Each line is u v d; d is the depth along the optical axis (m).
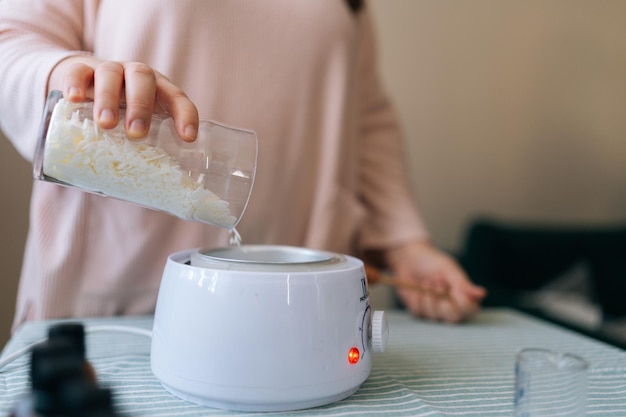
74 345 0.40
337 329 0.45
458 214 1.88
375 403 0.47
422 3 1.76
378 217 0.95
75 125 0.44
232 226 0.53
